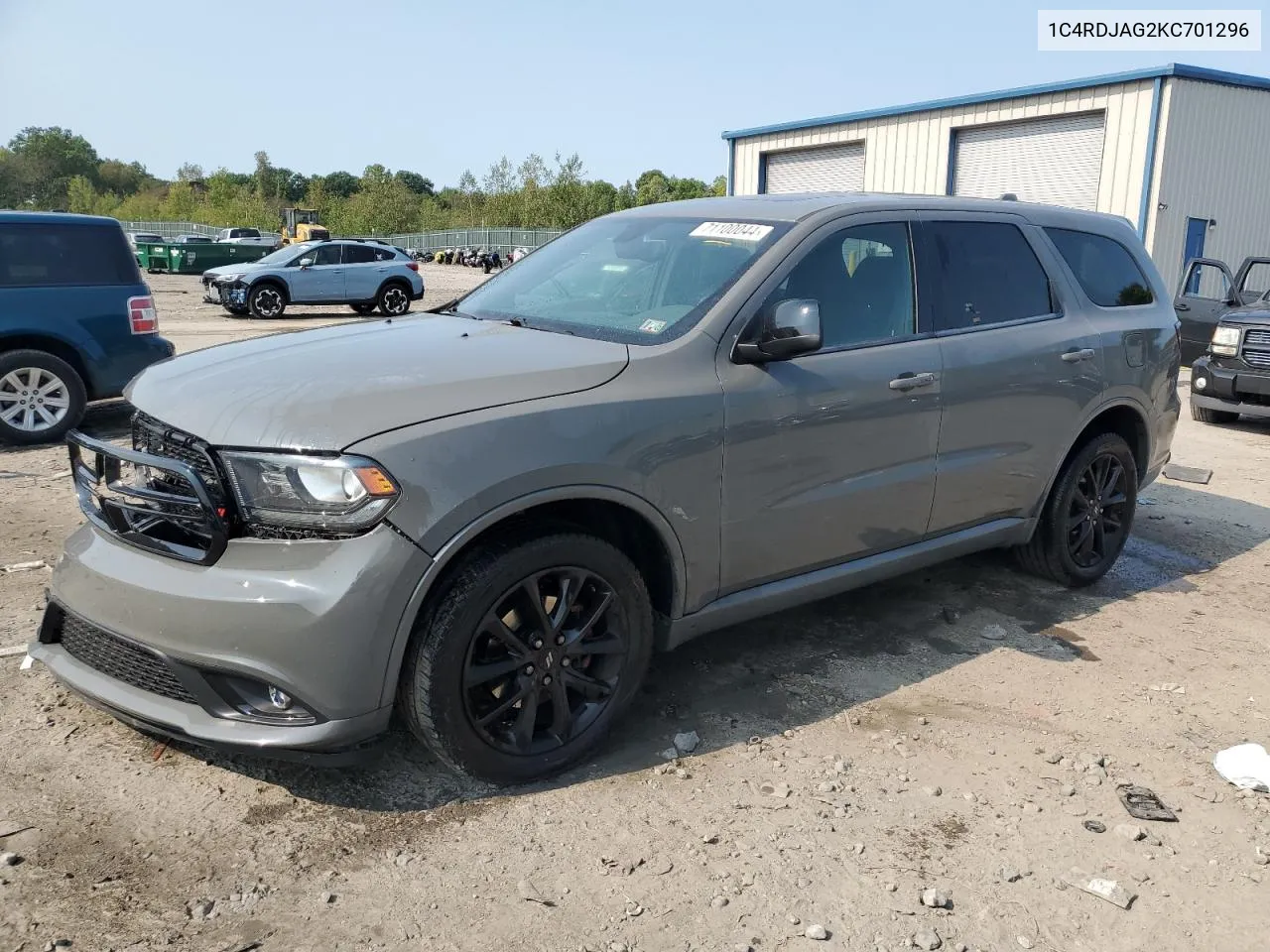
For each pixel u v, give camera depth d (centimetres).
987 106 2102
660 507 331
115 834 288
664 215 439
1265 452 905
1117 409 516
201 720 287
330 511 275
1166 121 1811
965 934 263
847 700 390
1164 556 587
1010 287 463
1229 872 293
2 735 337
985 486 445
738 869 285
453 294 2908
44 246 808
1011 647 447
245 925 255
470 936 255
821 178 2520
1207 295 1523
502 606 304
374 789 316
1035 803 323
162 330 1734
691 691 392
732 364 353
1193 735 372
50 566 500
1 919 252
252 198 8569
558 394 313
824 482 379
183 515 288
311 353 337
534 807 311
